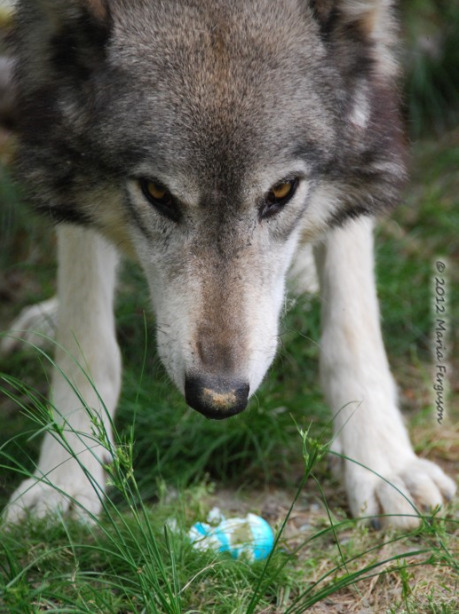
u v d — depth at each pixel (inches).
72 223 289.9
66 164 277.1
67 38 267.9
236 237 248.4
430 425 343.0
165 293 254.4
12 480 309.3
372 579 244.2
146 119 248.8
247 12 257.0
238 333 239.3
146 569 231.0
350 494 284.0
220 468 323.9
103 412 291.3
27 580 243.0
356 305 296.7
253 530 257.9
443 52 567.2
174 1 258.8
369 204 297.6
